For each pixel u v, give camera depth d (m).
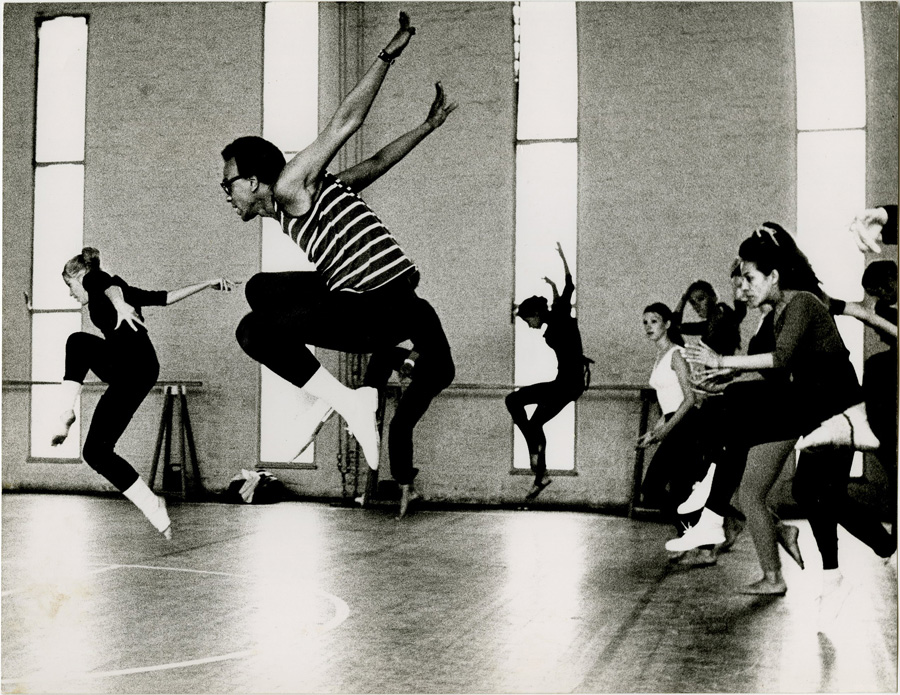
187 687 2.91
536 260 7.98
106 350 4.76
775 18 7.59
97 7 8.80
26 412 8.88
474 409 7.99
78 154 8.87
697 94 7.71
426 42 8.16
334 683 2.94
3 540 5.99
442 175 8.11
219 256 8.55
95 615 3.92
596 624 3.73
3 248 8.95
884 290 4.52
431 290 8.12
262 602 4.17
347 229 2.26
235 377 8.45
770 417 3.80
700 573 4.88
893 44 7.37
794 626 3.68
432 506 7.85
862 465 7.13
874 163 7.41
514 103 8.02
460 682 2.94
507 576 4.80
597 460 7.77
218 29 8.59
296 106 8.48
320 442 8.23
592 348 7.82
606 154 7.84
